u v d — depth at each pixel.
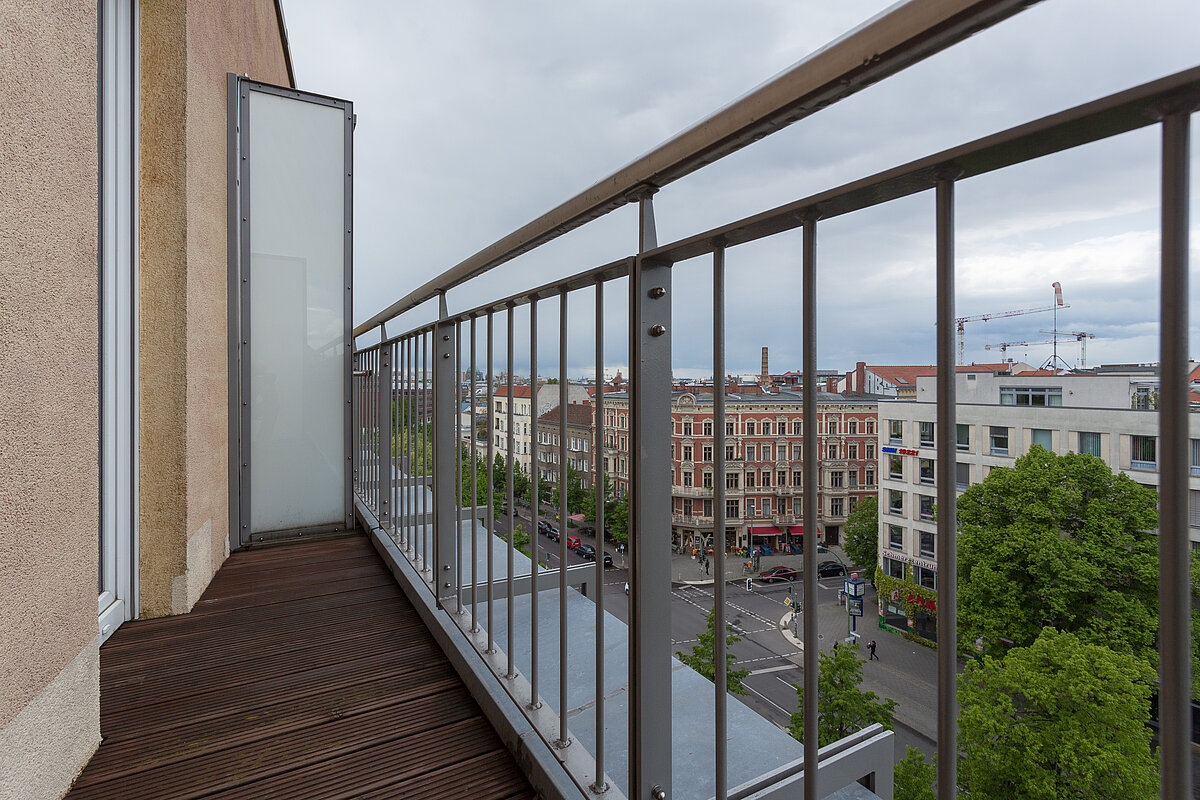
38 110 1.14
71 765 1.26
